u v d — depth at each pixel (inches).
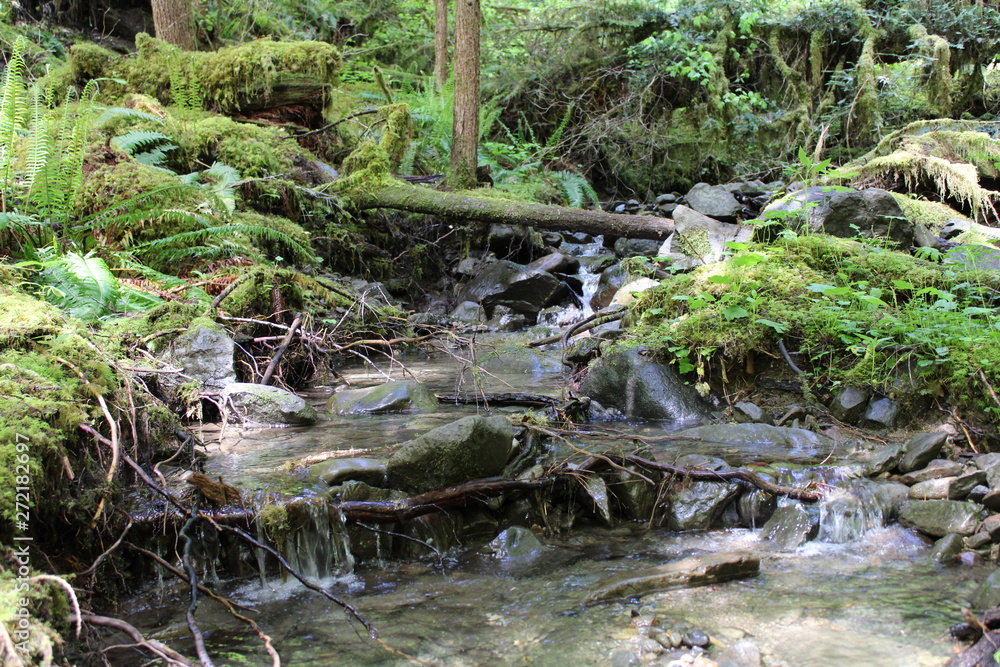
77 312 149.1
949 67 424.5
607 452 125.7
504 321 282.0
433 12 548.1
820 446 138.7
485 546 111.6
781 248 183.6
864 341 150.4
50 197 177.9
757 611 90.0
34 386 96.5
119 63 325.1
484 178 376.2
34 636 64.9
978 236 232.8
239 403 150.6
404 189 310.5
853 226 198.8
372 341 195.8
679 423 155.9
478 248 343.6
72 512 91.3
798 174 329.1
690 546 111.3
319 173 318.0
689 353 162.9
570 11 481.4
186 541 93.6
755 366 162.1
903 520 113.8
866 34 439.8
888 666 76.5
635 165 451.2
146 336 152.6
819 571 101.7
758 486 118.1
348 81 462.3
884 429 144.9
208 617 91.2
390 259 320.5
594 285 298.7
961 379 141.5
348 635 86.4
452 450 112.7
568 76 482.9
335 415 160.2
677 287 183.2
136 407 113.0
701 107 440.1
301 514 101.5
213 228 199.9
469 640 84.7
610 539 114.5
